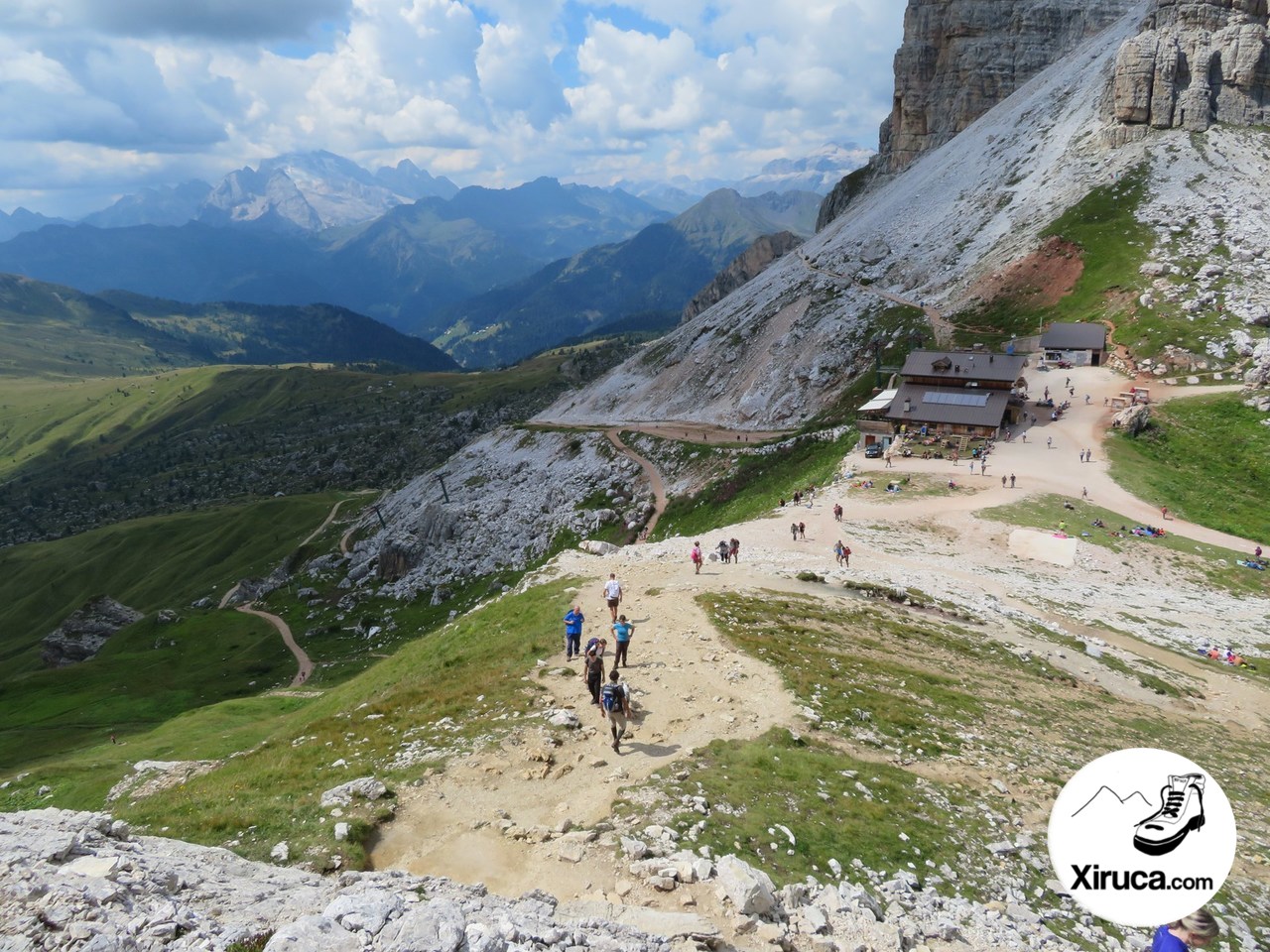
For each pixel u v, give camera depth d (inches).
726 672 1175.6
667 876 621.6
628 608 1557.6
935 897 699.4
